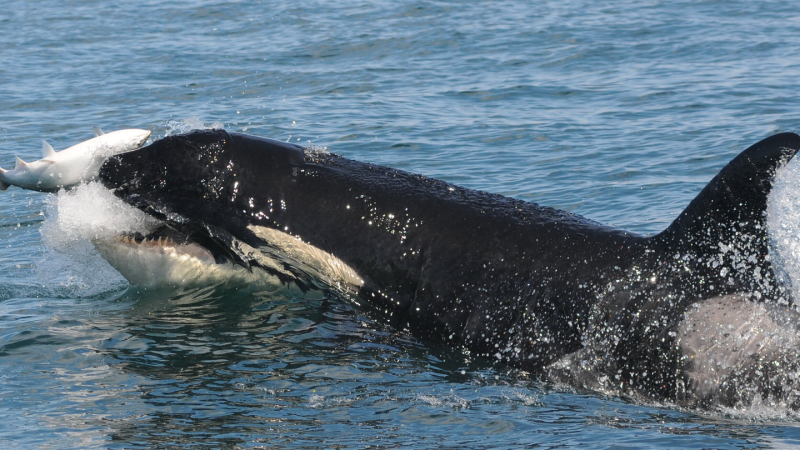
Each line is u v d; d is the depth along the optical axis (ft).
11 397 92.32
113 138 114.62
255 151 112.78
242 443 82.12
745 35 379.55
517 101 276.41
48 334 109.91
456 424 86.53
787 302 88.69
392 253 106.73
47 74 339.57
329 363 101.55
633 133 224.74
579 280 97.35
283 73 336.70
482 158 207.10
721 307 89.97
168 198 113.19
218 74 335.47
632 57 349.41
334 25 451.94
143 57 375.66
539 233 101.60
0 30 465.47
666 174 185.78
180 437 83.35
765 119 231.30
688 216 91.86
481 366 101.14
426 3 509.76
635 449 79.10
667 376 91.15
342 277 109.60
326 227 109.40
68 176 114.42
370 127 240.53
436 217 105.81
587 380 95.40
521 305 100.12
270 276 123.65
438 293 104.78
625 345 93.66
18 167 115.03
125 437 83.20
